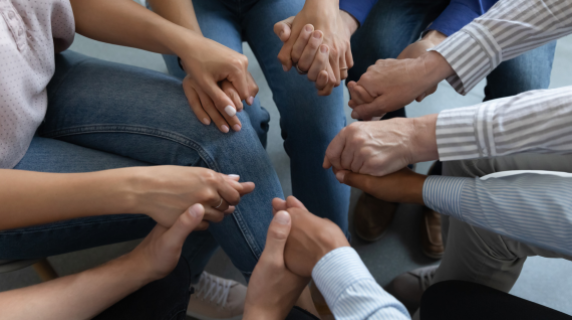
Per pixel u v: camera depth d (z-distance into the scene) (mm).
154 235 898
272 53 1124
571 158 965
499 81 1171
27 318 816
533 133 859
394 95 1020
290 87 1100
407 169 970
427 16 1227
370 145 918
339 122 1114
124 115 953
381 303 746
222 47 952
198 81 941
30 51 870
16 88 842
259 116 1143
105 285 863
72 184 844
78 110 965
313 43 956
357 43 1210
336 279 781
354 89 1049
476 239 1012
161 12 1034
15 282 1276
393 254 1357
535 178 863
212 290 1246
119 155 973
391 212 1360
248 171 961
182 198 868
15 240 901
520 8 941
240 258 1023
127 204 862
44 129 984
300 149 1116
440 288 989
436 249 1321
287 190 1433
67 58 1015
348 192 1161
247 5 1157
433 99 1653
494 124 875
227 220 961
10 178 828
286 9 1143
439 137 905
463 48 974
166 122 943
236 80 944
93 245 989
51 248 943
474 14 1110
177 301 911
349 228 1391
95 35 1000
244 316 865
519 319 885
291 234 847
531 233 860
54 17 903
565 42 1852
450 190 913
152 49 999
